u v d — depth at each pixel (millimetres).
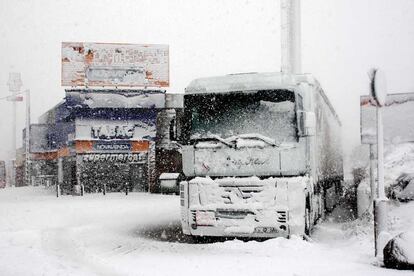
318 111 13305
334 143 19219
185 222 11391
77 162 36250
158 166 37500
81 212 20734
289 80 11305
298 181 10789
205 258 9477
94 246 11469
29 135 50438
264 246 10461
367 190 15516
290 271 7984
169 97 37469
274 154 11023
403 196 13430
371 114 13789
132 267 8633
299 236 10703
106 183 36969
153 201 27469
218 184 11148
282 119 11141
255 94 11352
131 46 37406
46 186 46406
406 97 15758
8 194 38219
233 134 11359
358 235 11328
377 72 9406
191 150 11547
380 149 9383
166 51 37750
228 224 11000
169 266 8672
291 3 21109
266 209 10805
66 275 7879
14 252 10375
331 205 17594
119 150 36562
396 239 8102
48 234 13742
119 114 36688
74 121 37219
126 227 15547
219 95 11539
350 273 7629
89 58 36969
